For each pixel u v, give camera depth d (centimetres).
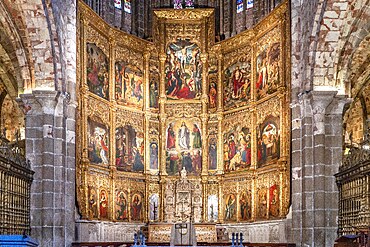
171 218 3459
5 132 3177
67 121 2709
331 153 2520
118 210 3228
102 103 3172
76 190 2778
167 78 3588
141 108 3472
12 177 2289
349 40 2519
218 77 3522
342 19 2427
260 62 3216
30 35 2519
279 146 2973
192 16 3572
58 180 2552
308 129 2552
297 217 2606
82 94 2930
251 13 3538
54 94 2541
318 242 2455
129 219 3300
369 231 1808
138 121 3450
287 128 2866
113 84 3275
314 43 2516
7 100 3150
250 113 3269
